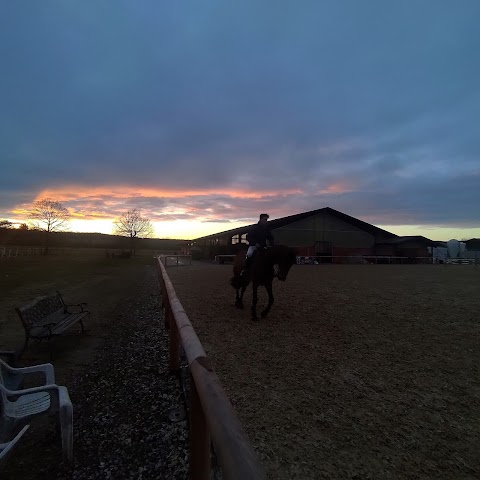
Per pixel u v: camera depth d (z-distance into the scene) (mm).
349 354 5320
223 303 9469
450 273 21609
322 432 3164
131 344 6059
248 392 3945
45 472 2729
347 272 21609
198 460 1826
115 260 38406
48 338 5324
